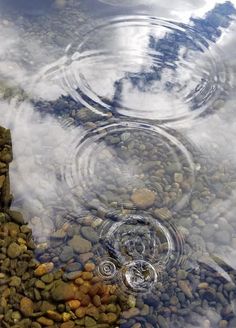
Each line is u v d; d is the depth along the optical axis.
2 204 1.54
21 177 1.62
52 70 1.93
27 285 1.39
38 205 1.56
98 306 1.38
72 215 1.55
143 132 1.78
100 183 1.64
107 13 2.16
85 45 2.03
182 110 1.85
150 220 1.56
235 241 1.53
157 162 1.71
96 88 1.89
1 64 1.92
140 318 1.37
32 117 1.78
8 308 1.35
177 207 1.60
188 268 1.47
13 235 1.48
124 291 1.41
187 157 1.72
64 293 1.38
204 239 1.53
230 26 2.14
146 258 1.48
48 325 1.34
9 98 1.82
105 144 1.74
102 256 1.48
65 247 1.48
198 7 2.21
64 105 1.82
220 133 1.80
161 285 1.43
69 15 2.13
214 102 1.88
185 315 1.39
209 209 1.60
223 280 1.45
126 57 2.00
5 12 2.09
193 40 2.08
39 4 2.15
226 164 1.71
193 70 1.98
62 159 1.68
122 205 1.59
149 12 2.17
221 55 2.04
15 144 1.70
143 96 1.88
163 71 1.97
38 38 2.03
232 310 1.40
